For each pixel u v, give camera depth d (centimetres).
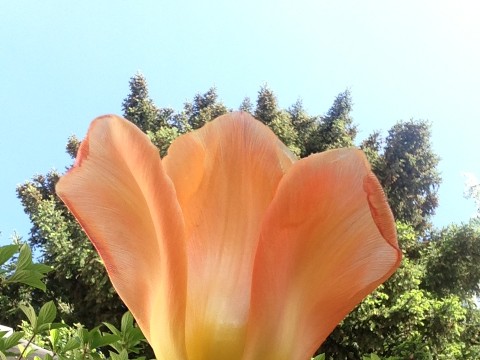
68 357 27
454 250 229
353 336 194
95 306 221
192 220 12
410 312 189
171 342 11
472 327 218
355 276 10
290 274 11
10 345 25
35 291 226
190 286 11
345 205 11
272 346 11
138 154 11
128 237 11
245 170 12
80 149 11
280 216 11
